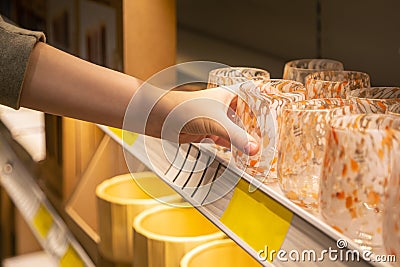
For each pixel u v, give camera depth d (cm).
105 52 147
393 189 60
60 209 153
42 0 192
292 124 77
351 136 66
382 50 109
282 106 83
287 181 78
